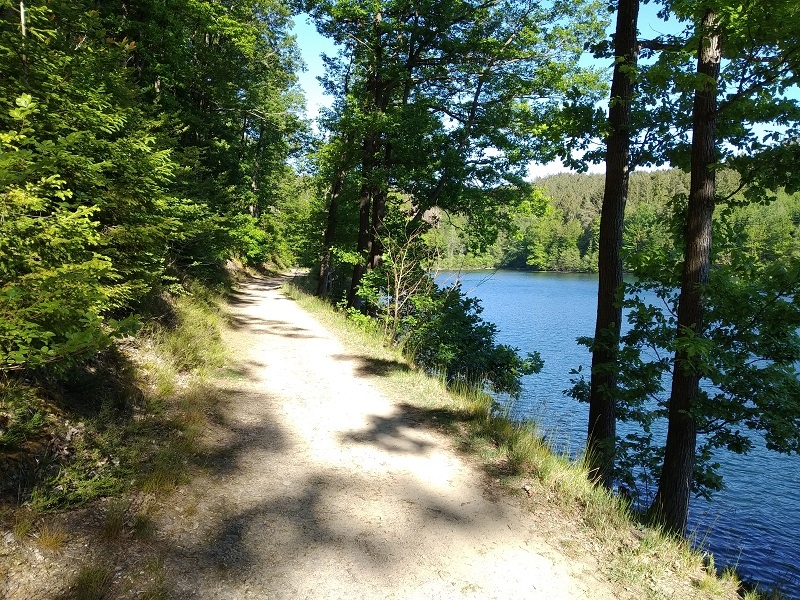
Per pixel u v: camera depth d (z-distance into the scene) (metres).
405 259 14.12
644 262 6.59
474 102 16.66
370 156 17.33
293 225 37.66
